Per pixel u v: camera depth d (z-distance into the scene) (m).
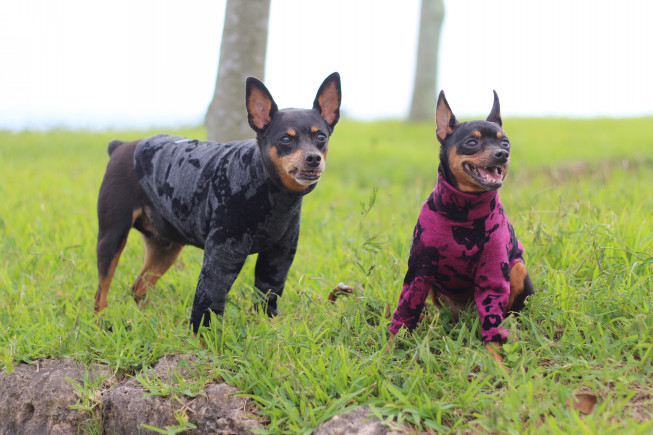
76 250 6.32
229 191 4.19
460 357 3.76
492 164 3.60
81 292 5.36
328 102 4.24
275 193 4.10
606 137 14.88
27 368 4.33
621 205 6.00
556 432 2.99
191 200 4.43
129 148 4.98
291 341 4.07
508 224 4.05
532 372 3.53
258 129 4.09
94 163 11.44
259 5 7.56
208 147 4.57
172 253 5.31
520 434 3.10
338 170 12.41
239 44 7.59
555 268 4.79
